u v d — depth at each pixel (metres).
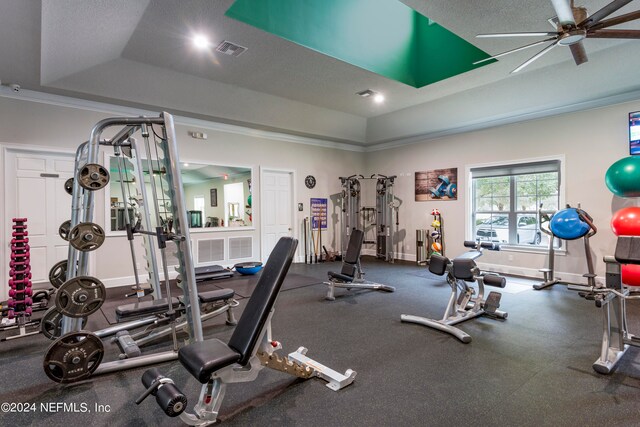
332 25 4.49
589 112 5.33
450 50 5.23
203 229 6.48
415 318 3.67
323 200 8.30
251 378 2.07
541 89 5.29
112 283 5.38
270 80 5.35
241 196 7.24
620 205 5.04
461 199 7.00
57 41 3.33
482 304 3.97
